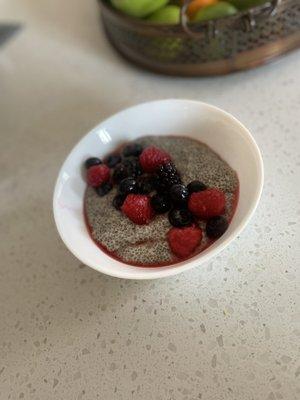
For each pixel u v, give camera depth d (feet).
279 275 0.67
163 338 0.65
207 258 0.60
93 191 0.77
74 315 0.72
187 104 0.78
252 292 0.66
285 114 0.87
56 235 0.83
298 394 0.56
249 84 0.95
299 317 0.62
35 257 0.81
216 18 0.82
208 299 0.67
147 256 0.66
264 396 0.57
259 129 0.86
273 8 0.81
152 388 0.61
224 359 0.61
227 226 0.65
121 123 0.81
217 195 0.65
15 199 0.92
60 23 1.27
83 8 1.29
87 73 1.11
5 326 0.74
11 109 1.10
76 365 0.66
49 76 1.14
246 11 0.80
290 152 0.80
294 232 0.70
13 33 1.29
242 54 0.91
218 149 0.76
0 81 1.18
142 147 0.80
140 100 1.00
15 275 0.80
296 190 0.75
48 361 0.68
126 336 0.67
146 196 0.70
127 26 0.92
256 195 0.63
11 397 0.66
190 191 0.69
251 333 0.62
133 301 0.70
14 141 1.03
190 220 0.67
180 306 0.68
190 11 0.89
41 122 1.05
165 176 0.70
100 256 0.67
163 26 0.85
